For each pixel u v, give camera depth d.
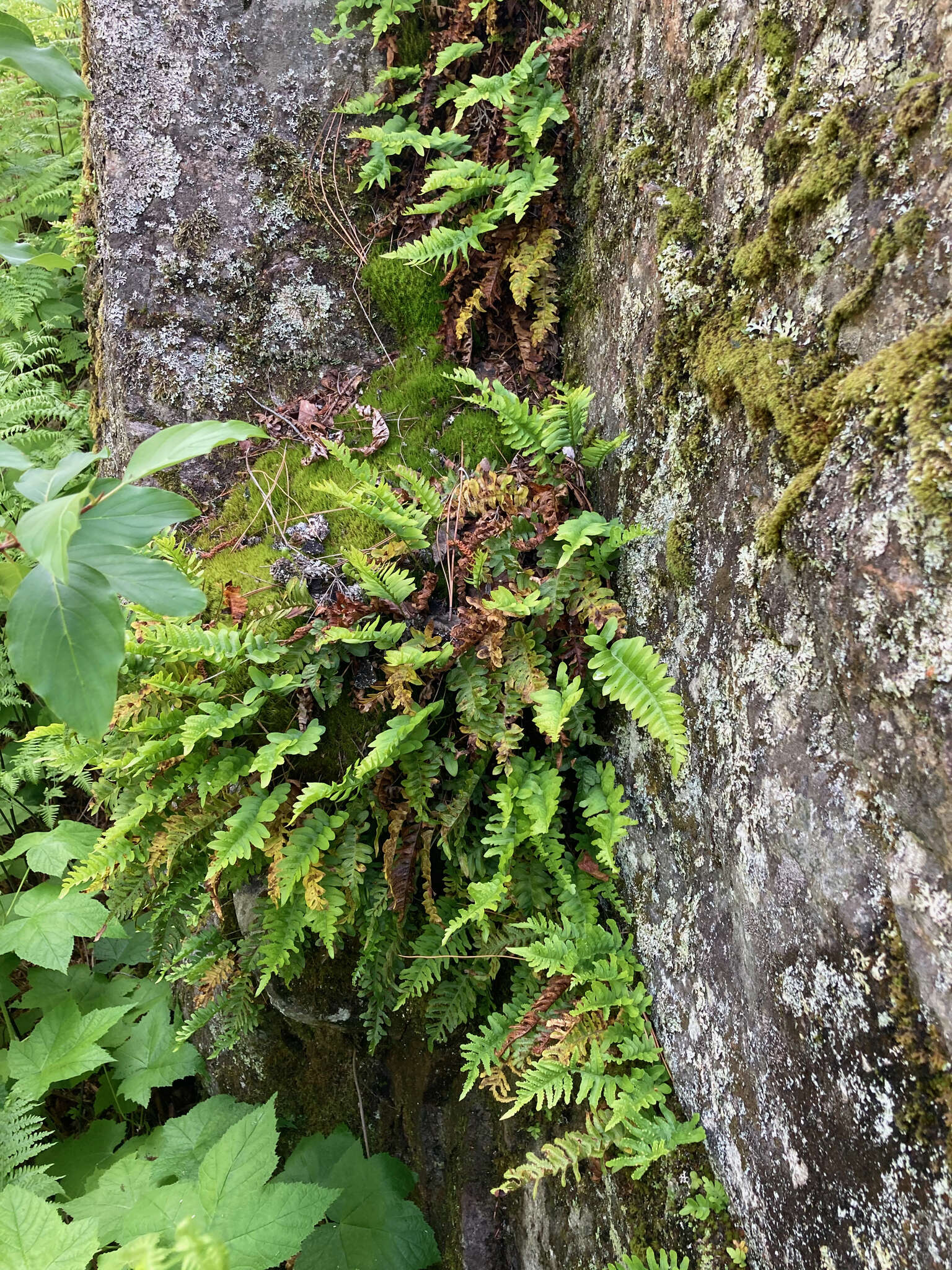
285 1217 2.10
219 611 2.86
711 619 1.96
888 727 1.34
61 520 1.06
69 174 5.29
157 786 2.63
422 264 3.35
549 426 2.64
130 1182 2.66
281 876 2.48
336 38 3.29
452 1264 3.19
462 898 2.79
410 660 2.49
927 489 1.22
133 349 3.26
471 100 2.94
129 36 3.23
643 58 2.41
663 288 2.17
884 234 1.41
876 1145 1.36
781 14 1.69
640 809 2.40
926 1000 1.28
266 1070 3.64
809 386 1.58
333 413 3.28
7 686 3.88
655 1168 2.13
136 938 3.82
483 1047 2.52
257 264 3.34
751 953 1.77
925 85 1.32
